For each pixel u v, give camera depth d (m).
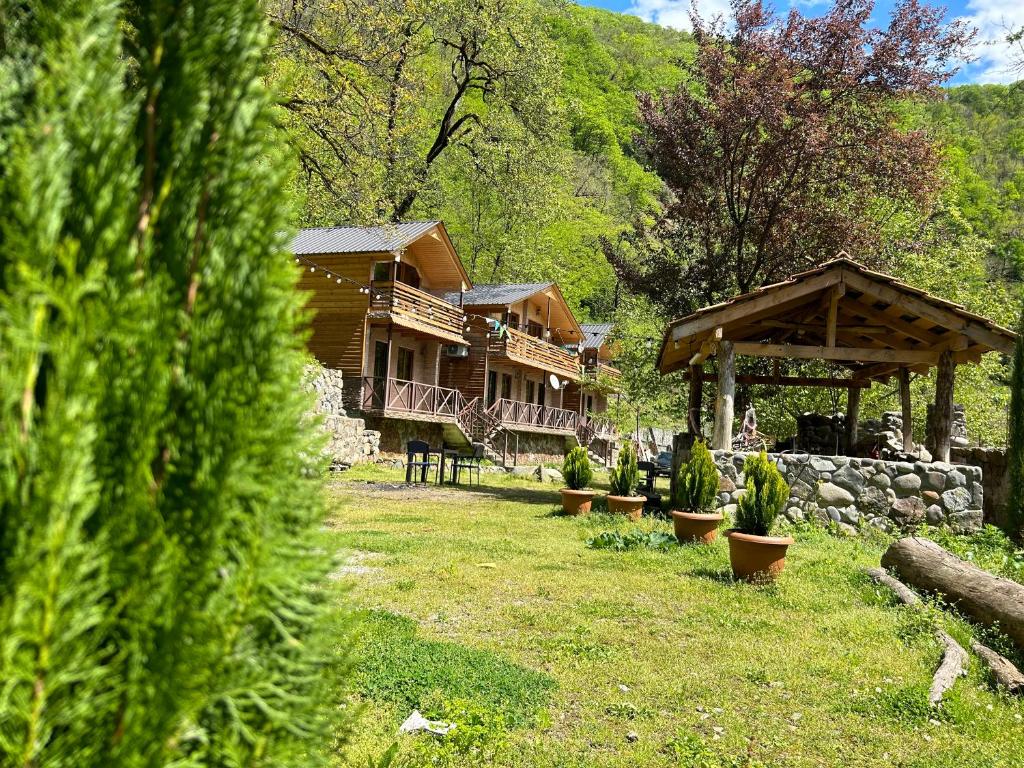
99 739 1.05
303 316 1.44
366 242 23.47
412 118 15.30
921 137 18.36
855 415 15.70
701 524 9.47
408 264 25.80
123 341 1.10
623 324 27.77
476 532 10.31
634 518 11.96
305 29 12.02
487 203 38.22
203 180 1.29
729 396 11.94
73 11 1.17
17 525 0.99
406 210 30.41
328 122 11.84
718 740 3.79
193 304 1.25
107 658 1.10
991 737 3.98
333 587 1.59
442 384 30.48
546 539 9.88
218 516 1.18
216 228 1.30
